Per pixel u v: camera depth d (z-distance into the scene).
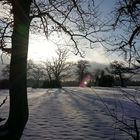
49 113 20.14
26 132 12.52
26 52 4.82
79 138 11.67
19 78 4.73
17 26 4.77
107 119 17.02
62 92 53.72
